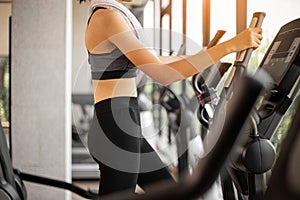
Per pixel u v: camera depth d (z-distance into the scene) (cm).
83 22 745
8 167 170
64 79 499
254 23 227
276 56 246
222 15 457
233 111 79
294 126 63
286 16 356
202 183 82
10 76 502
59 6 497
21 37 497
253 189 230
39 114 498
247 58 219
